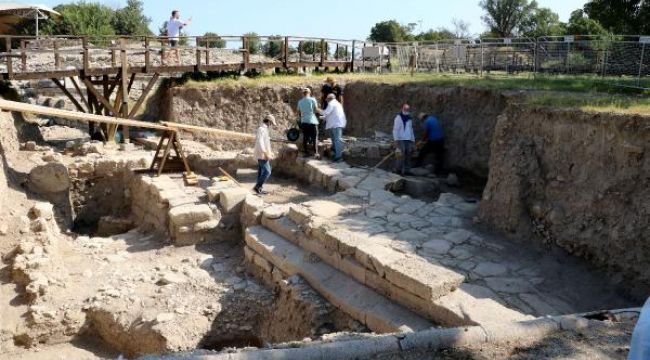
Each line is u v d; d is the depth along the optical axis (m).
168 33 19.44
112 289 9.07
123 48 16.11
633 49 13.89
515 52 17.91
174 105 17.27
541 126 9.58
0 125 12.92
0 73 14.95
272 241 9.67
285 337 8.24
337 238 8.35
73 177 13.40
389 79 17.83
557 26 38.88
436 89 15.10
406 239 8.85
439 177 13.34
